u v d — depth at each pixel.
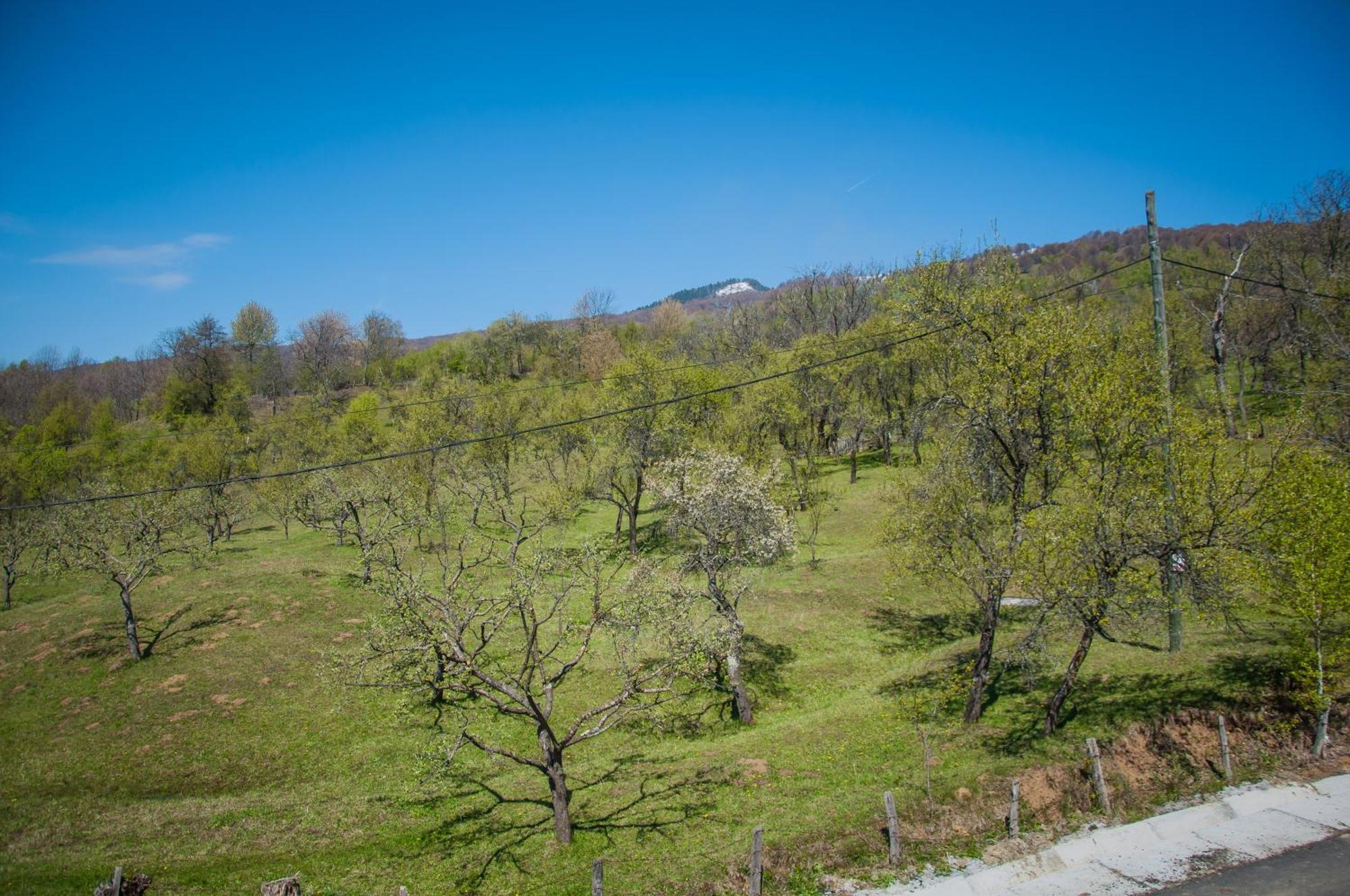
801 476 55.81
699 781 23.20
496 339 132.38
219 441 73.19
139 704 30.12
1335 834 16.89
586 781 24.52
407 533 47.47
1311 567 18.86
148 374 132.75
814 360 64.94
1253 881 15.61
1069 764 20.12
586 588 26.84
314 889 18.77
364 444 70.00
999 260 32.75
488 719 29.39
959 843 17.88
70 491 65.19
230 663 33.16
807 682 32.03
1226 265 53.25
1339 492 19.28
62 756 26.86
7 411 103.56
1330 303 38.19
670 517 32.34
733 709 29.80
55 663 33.62
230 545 64.06
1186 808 18.48
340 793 24.44
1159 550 19.08
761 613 39.50
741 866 17.22
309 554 56.50
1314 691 20.47
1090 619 20.22
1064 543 19.61
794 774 22.92
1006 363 22.59
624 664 23.61
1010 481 24.25
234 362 128.12
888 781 21.33
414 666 21.31
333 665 23.77
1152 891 15.64
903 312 29.22
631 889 17.19
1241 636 26.66
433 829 21.95
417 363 137.75
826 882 16.86
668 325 136.50
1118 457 20.22
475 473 56.94
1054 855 17.05
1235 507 18.69
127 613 33.84
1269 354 49.12
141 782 25.38
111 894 16.81
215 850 20.91
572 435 56.59
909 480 29.66
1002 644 32.09
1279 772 19.59
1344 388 33.88
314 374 124.38
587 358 111.50
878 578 42.66
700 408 56.12
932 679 29.72
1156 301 23.92
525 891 18.02
